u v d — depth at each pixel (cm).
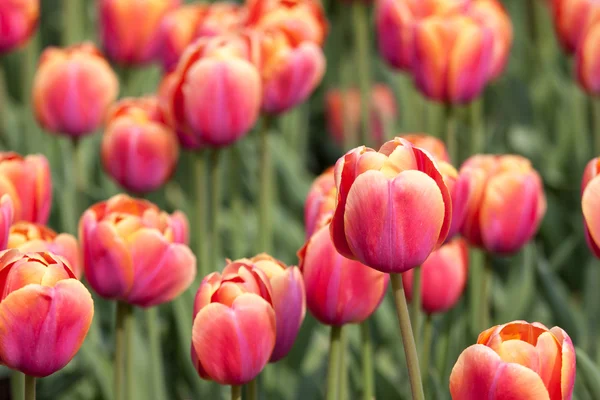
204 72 175
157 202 226
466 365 136
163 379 194
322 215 157
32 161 161
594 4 210
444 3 208
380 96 316
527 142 278
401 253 139
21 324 141
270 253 195
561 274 241
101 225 154
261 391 175
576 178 265
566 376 136
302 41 188
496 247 170
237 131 178
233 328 144
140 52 233
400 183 137
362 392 181
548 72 312
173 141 185
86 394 192
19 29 217
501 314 200
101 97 197
